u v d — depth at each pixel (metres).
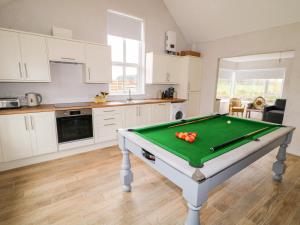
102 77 3.34
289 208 1.81
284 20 3.14
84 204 1.83
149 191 2.07
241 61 7.84
